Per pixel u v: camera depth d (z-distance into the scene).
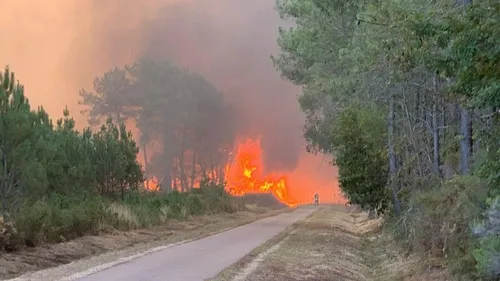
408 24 9.88
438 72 9.37
